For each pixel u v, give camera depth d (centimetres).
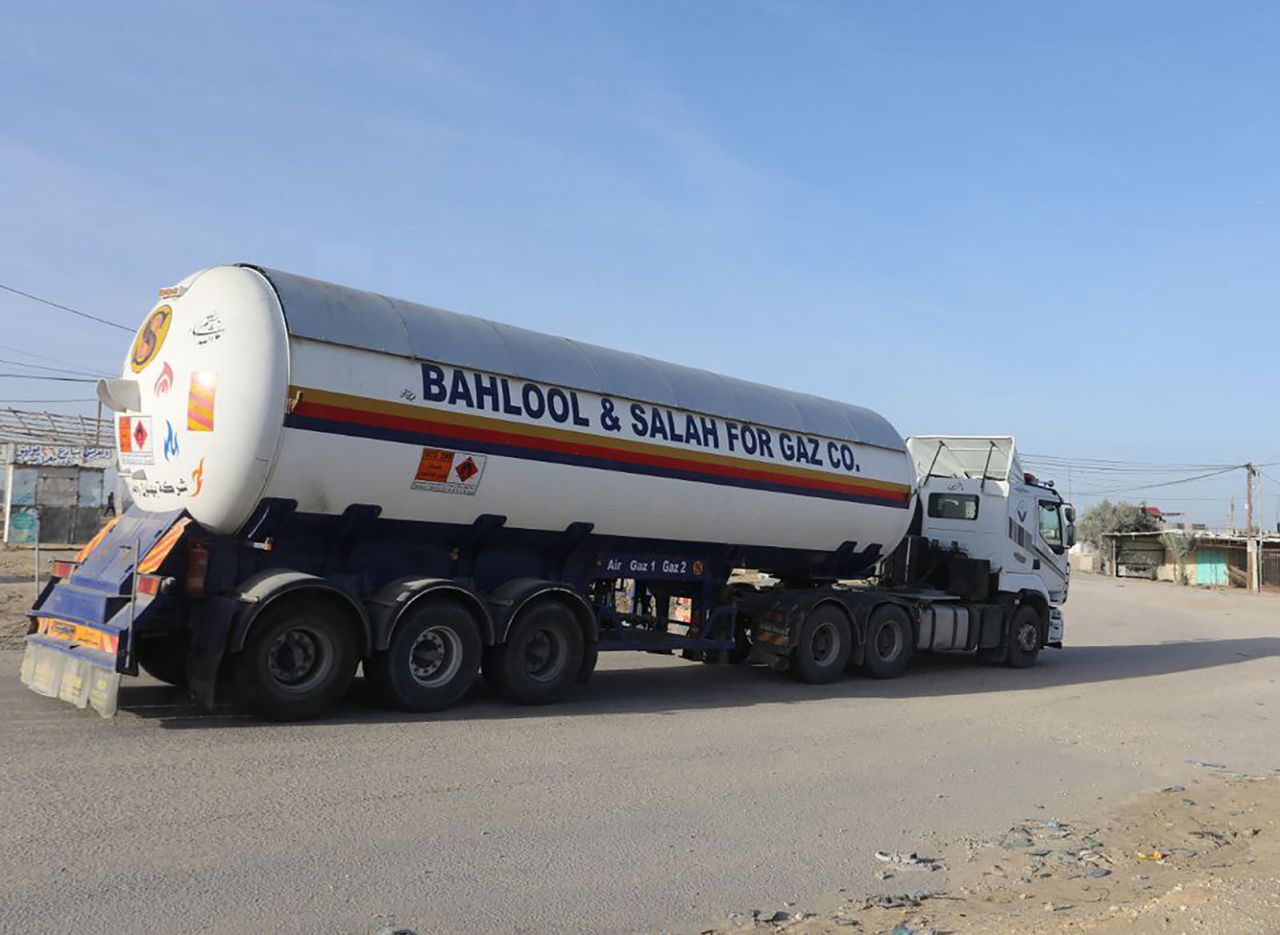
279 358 909
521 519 1089
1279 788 898
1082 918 508
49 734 809
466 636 1022
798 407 1407
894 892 583
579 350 1171
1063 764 956
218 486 908
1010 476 1716
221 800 655
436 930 482
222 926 466
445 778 750
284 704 902
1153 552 6819
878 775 862
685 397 1243
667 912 527
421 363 999
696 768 838
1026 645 1728
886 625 1490
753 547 1349
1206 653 2136
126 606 884
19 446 3562
